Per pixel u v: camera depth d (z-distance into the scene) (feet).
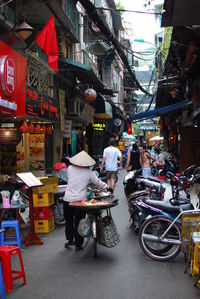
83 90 58.95
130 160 35.17
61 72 43.73
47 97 35.40
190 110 43.11
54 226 24.90
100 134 70.13
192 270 15.31
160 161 44.57
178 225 17.48
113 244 18.28
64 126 46.75
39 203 23.41
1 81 21.88
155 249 18.13
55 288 14.17
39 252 19.17
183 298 13.10
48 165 44.06
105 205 17.63
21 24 27.09
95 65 68.39
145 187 25.32
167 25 20.88
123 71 126.21
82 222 18.35
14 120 30.53
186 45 27.63
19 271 14.67
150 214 18.90
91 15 30.32
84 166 19.35
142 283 14.65
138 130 177.58
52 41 27.58
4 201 20.42
